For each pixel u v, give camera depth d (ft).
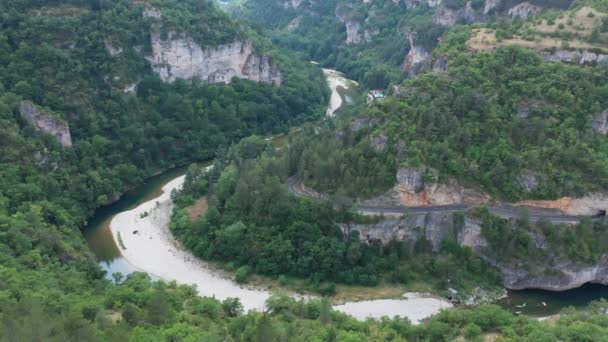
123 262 403.34
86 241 426.10
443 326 295.89
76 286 321.73
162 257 410.52
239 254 393.91
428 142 395.75
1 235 344.28
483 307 318.24
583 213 382.83
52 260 353.72
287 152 464.24
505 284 373.81
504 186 385.70
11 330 215.72
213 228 414.41
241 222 402.31
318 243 378.32
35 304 243.19
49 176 452.76
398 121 410.52
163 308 281.33
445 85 430.20
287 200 396.57
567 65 439.63
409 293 365.40
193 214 445.37
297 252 382.22
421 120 401.90
